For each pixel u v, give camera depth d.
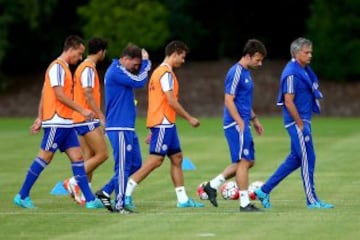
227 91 43.41
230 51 155.00
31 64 154.25
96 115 47.31
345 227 37.59
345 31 140.88
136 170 45.66
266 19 154.00
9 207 45.47
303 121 44.31
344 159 68.94
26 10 144.25
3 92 145.38
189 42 153.25
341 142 84.38
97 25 139.00
